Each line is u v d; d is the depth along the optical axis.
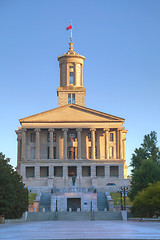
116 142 122.25
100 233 26.59
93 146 119.50
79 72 137.75
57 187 115.00
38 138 119.31
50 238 22.22
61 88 134.38
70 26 142.50
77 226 39.31
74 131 124.56
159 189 65.25
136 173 81.25
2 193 58.16
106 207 88.25
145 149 111.50
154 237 22.88
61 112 121.19
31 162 117.31
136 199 67.38
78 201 88.75
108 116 121.12
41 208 88.56
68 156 123.56
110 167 121.75
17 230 31.38
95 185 112.69
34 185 113.56
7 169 65.19
